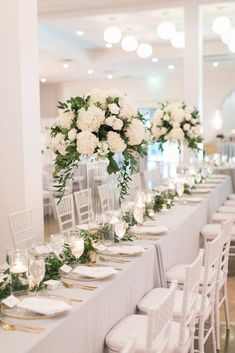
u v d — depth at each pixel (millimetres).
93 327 2590
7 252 2775
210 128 16250
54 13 9078
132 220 4270
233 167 9141
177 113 6691
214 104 16141
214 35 11617
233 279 5602
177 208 5309
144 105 17422
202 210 5656
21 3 4488
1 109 4613
